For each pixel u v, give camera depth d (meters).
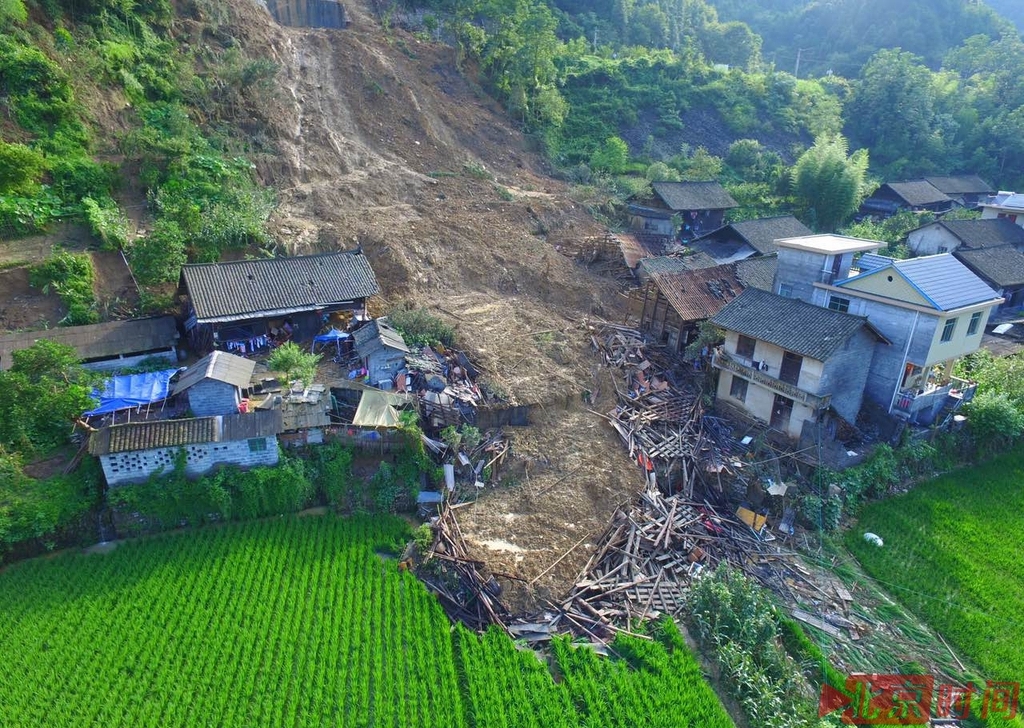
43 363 27.11
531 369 35.22
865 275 33.78
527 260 45.97
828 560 27.20
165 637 21.28
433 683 20.42
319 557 25.17
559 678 21.44
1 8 38.47
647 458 31.31
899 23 114.25
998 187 83.31
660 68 85.19
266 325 34.28
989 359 38.69
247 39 54.47
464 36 68.19
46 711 18.83
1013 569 26.80
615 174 65.44
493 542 26.55
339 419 29.61
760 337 32.31
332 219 44.19
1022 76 92.44
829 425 32.06
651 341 40.09
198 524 26.36
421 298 40.69
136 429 25.44
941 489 31.67
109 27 45.22
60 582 23.19
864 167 65.31
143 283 35.19
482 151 60.47
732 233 52.28
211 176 41.97
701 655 22.50
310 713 19.28
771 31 133.12
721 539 27.98
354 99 57.19
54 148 38.28
